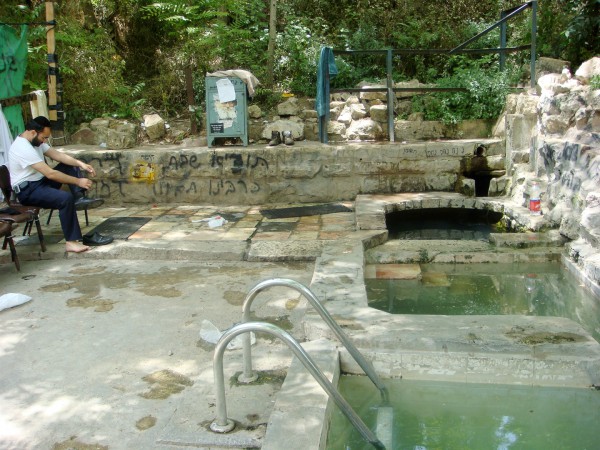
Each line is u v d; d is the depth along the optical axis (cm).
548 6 865
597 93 559
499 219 700
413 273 537
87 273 534
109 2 1023
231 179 784
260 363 348
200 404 304
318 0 1133
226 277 516
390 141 825
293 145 802
